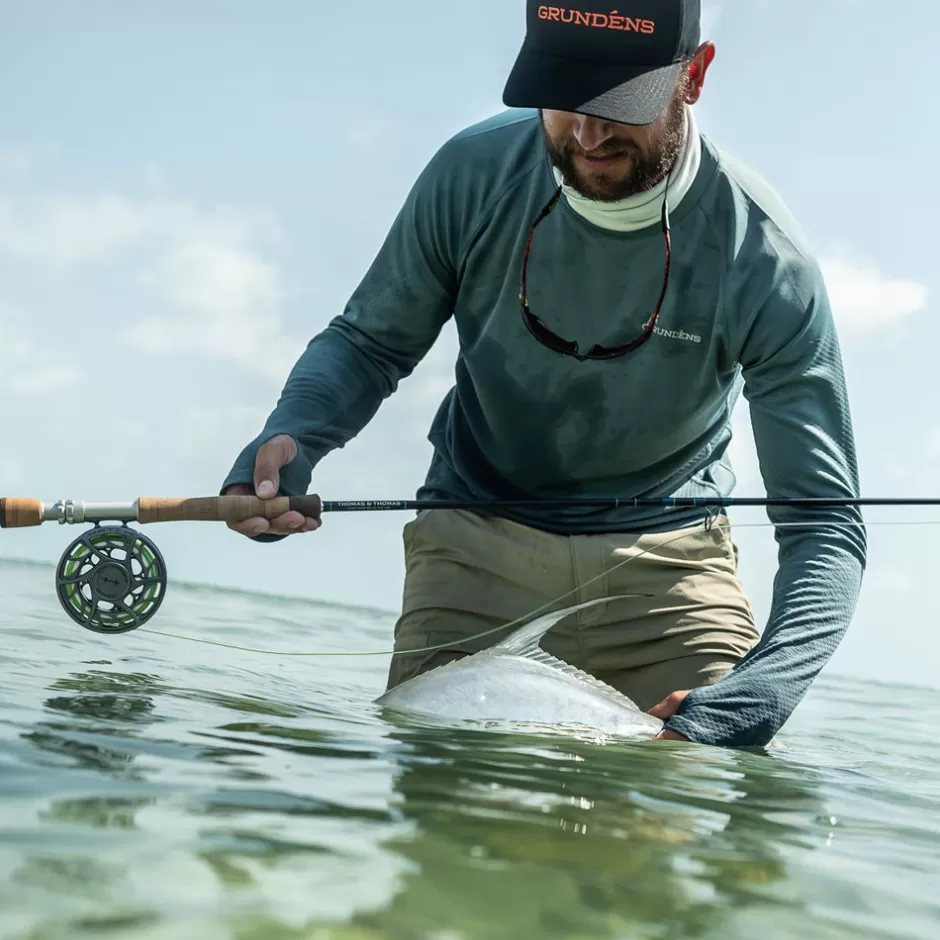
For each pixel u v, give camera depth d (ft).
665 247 9.80
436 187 10.54
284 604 26.05
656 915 4.19
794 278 9.95
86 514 9.11
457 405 11.54
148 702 8.09
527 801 5.76
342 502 9.91
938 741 13.01
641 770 7.18
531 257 10.09
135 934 3.49
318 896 3.96
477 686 9.26
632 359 10.20
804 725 13.80
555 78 9.05
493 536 11.04
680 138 9.47
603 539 10.91
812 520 9.82
